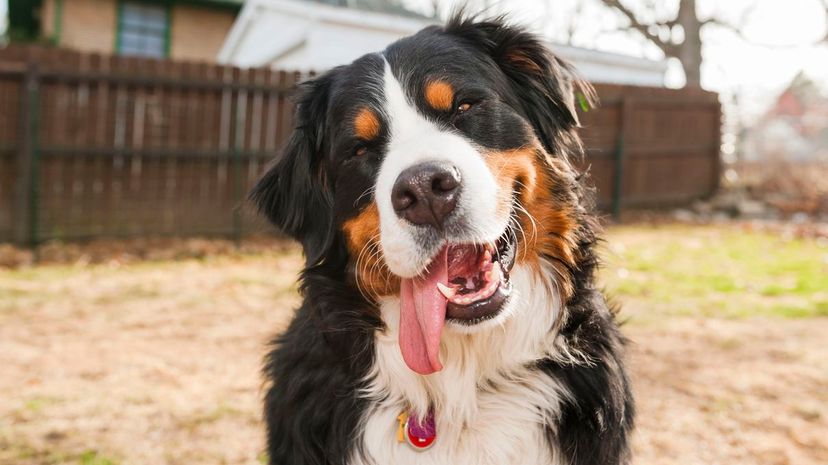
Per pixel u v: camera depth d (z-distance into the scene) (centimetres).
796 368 448
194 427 356
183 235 912
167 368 446
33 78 795
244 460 321
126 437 343
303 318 249
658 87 1286
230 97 921
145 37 1831
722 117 1371
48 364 449
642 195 1298
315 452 225
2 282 668
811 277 732
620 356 240
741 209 1294
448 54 238
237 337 517
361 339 233
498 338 226
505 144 229
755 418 369
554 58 259
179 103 893
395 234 205
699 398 397
